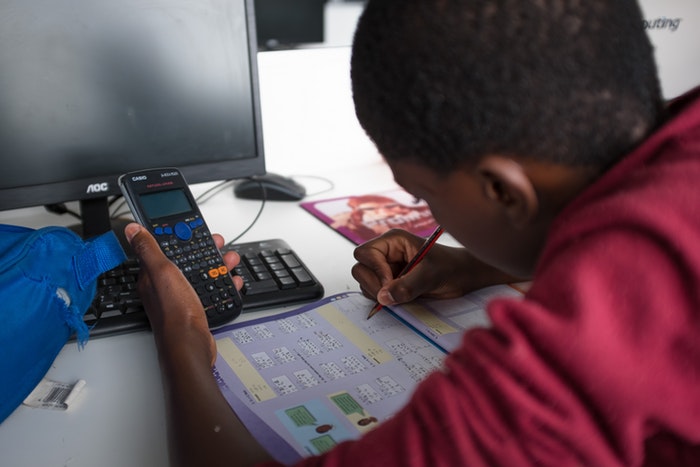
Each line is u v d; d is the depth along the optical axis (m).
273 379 0.65
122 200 1.14
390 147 0.47
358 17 0.47
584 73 0.40
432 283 0.80
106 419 0.60
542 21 0.40
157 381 0.66
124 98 0.91
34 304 0.62
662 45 1.31
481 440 0.37
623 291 0.36
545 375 0.36
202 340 0.65
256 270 0.83
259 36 2.53
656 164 0.40
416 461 0.38
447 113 0.41
